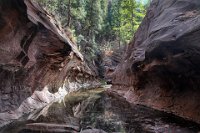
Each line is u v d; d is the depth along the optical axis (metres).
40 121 12.55
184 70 13.83
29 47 13.26
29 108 14.90
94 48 58.62
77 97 26.05
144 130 11.71
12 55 11.58
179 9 16.00
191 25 12.84
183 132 11.11
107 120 14.02
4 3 10.04
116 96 27.34
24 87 14.48
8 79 12.42
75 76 36.69
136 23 60.28
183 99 14.86
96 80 53.84
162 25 16.48
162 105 17.20
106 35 78.75
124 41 63.47
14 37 11.34
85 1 59.44
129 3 59.22
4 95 12.19
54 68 18.86
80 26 58.47
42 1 33.00
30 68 14.59
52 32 15.90
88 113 16.30
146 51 16.95
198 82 13.09
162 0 20.06
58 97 23.89
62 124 12.28
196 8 14.77
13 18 10.77
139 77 21.00
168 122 13.20
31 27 12.37
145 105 19.66
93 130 11.15
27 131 10.51
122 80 29.64
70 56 21.36
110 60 59.22
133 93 23.42
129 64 25.12
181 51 13.33
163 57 15.13
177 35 13.48
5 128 10.80
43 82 18.12
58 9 49.09
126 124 12.98
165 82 16.84
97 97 26.25
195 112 13.36
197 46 12.06
